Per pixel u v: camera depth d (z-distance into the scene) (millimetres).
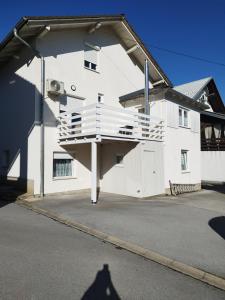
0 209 9586
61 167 13117
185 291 4352
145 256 5762
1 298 3932
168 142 15078
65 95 13312
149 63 17484
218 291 4391
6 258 5336
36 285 4340
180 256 5691
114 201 11633
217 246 6316
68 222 8125
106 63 15727
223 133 24922
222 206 11609
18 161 13148
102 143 14234
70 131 12211
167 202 12016
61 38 13219
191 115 17688
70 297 4039
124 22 15516
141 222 8273
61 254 5660
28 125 12477
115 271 4977
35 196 11828
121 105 16547
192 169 17594
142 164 12789
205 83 25359
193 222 8477
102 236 6949
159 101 15062
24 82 12930
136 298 4086
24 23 11039
